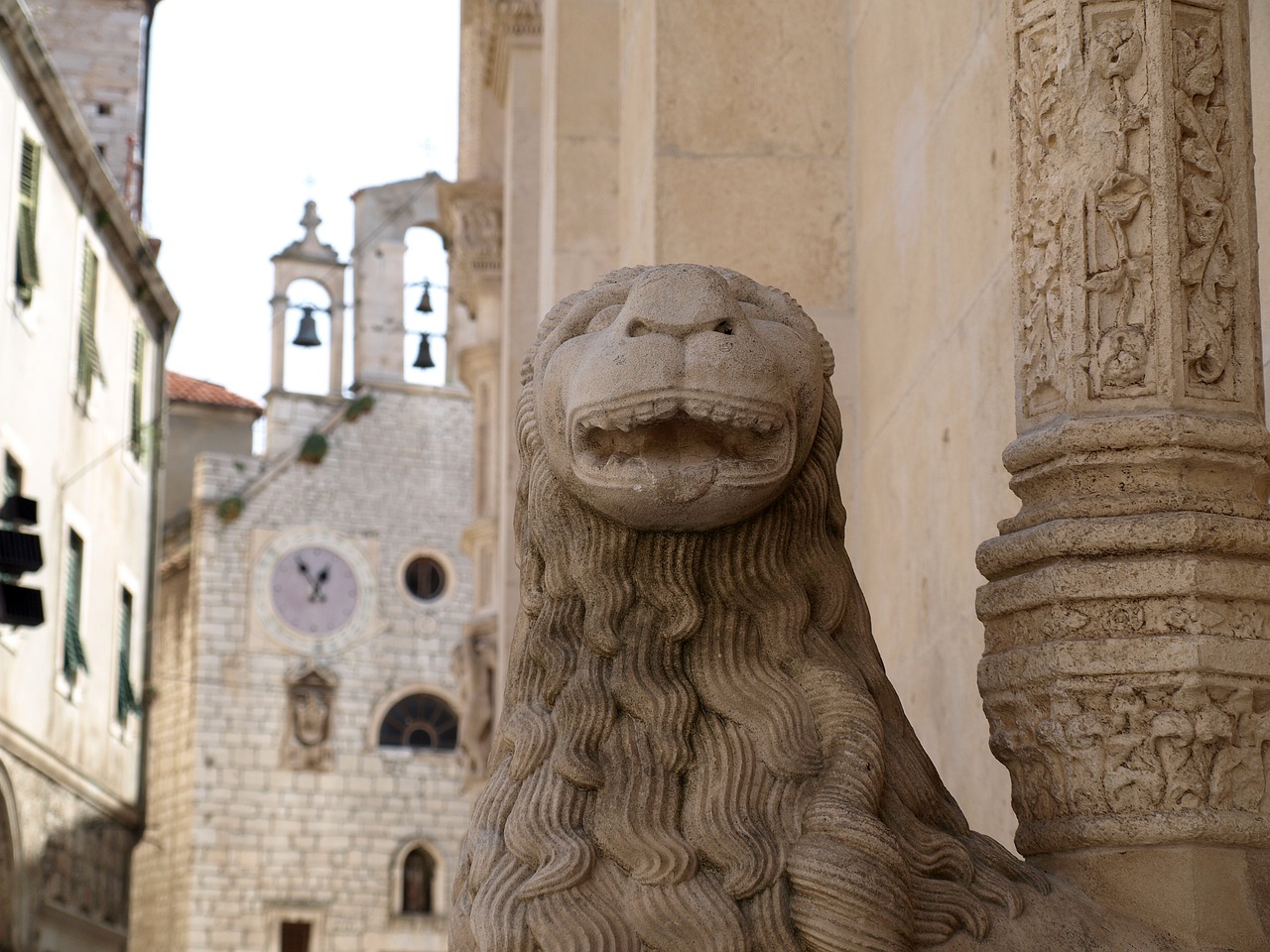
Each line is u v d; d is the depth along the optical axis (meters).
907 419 3.57
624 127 4.82
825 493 1.93
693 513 1.79
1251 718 1.92
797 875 1.71
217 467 28.41
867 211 3.96
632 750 1.81
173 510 30.12
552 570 1.92
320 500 28.75
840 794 1.77
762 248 4.08
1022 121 2.21
